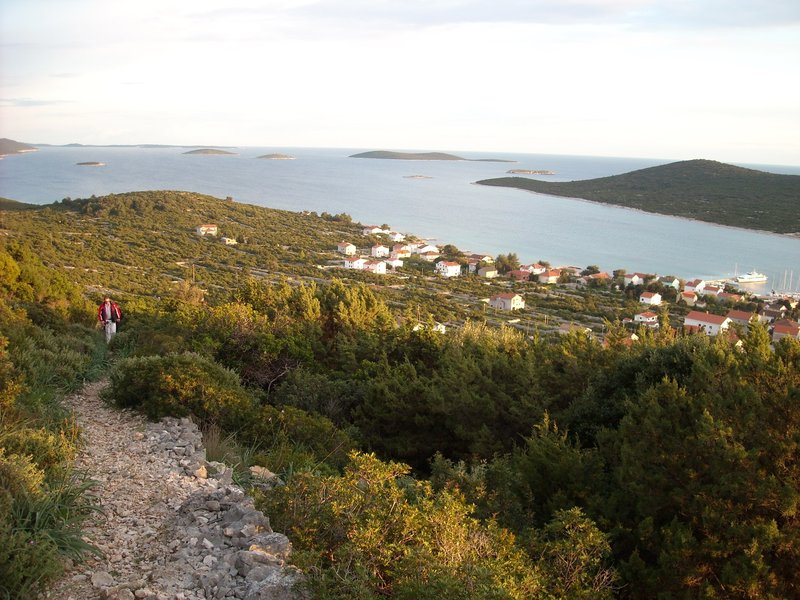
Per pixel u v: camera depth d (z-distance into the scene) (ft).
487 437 37.81
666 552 20.72
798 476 22.41
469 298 298.35
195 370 33.55
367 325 64.28
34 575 13.07
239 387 36.86
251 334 51.67
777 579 19.94
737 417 24.44
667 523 22.59
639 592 20.47
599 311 265.34
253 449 29.35
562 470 26.21
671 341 41.91
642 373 36.40
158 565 15.12
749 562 19.69
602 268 427.74
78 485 18.62
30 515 15.21
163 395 31.07
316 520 16.92
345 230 498.28
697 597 19.90
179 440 26.48
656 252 494.59
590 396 37.78
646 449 24.88
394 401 42.98
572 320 245.86
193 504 18.37
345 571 14.17
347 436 35.35
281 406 39.63
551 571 19.15
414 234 567.59
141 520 17.80
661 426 25.04
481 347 52.11
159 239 356.38
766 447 23.03
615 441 27.63
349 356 53.42
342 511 17.02
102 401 33.42
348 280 315.17
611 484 25.81
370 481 18.35
